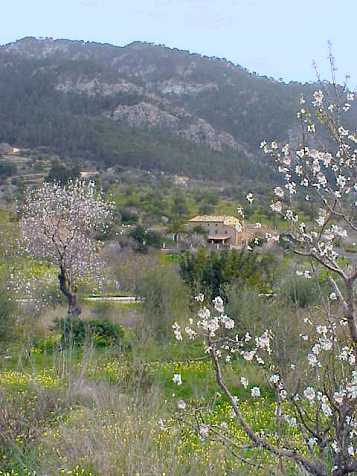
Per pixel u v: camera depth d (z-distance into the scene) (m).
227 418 8.85
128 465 6.05
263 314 10.51
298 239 4.68
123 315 19.53
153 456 6.18
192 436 7.01
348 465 4.31
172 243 33.62
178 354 13.89
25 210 23.56
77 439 7.08
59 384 9.66
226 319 4.59
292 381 5.09
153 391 8.51
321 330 4.66
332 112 4.81
